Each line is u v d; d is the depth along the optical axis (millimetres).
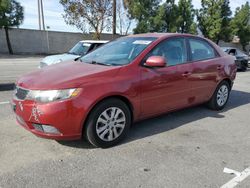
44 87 3936
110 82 4270
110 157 4082
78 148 4320
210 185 3457
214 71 6164
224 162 4047
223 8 34250
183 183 3479
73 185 3365
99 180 3484
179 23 31703
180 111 6465
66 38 33062
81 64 4828
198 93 5852
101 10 31688
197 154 4273
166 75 5023
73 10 31500
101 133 4289
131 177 3574
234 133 5234
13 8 27656
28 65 16844
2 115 5734
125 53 4992
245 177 3664
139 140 4719
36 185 3336
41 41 31531
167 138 4852
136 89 4566
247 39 39719
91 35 33438
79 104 3979
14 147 4273
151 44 5000
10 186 3299
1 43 29188
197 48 5922
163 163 3957
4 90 8297
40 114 3896
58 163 3854
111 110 4344
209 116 6195
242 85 11016
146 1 31016
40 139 4574
